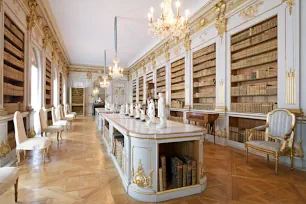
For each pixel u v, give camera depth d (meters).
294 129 3.08
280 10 3.47
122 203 2.11
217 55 5.03
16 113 3.32
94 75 14.66
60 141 5.30
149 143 2.20
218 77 5.00
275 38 3.66
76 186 2.51
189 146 2.60
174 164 2.43
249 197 2.24
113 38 8.35
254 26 4.06
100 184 2.58
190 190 2.30
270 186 2.53
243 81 4.50
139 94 12.30
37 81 6.41
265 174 2.93
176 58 7.27
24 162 3.48
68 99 13.88
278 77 3.51
